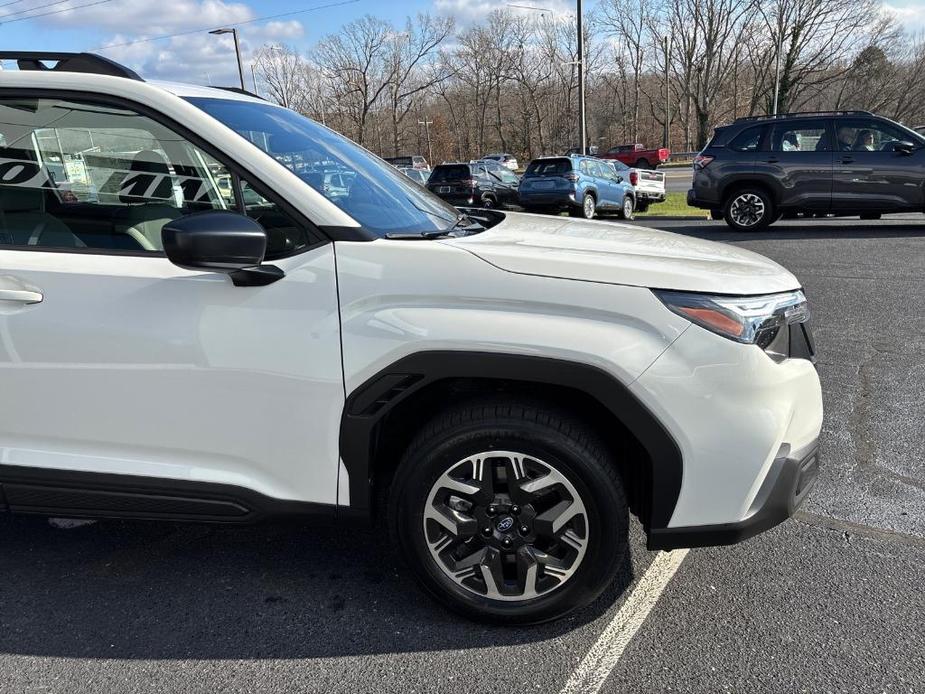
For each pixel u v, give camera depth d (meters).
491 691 2.08
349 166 2.68
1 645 2.31
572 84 65.38
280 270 2.16
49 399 2.33
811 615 2.39
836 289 7.20
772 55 54.25
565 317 2.07
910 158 10.32
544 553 2.26
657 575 2.64
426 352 2.09
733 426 2.07
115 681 2.15
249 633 2.36
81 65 2.42
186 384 2.23
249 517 2.33
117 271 2.25
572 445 2.12
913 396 4.35
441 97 71.81
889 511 3.07
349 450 2.20
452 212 2.89
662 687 2.08
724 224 13.27
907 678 2.09
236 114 2.51
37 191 2.36
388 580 2.65
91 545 2.93
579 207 16.45
